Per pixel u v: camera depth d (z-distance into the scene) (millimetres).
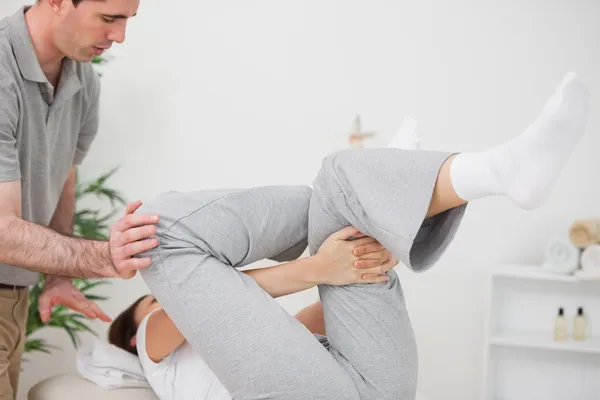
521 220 3037
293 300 2920
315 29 3123
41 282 2748
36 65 1809
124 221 1422
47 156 1960
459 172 1249
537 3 3010
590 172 2988
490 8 3037
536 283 3014
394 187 1312
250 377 1372
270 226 1510
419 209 1280
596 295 2955
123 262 1409
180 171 3166
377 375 1465
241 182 3164
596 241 2760
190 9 3146
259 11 3137
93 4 1729
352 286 1492
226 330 1381
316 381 1367
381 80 3102
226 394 1708
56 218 2338
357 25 3105
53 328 3104
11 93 1759
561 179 3012
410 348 1521
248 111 3152
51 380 2023
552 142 1142
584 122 1146
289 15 3129
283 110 3143
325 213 1456
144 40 3150
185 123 3162
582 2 2980
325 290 1537
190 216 1450
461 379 3082
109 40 1825
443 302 3090
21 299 2031
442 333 3094
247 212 1489
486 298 3023
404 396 1496
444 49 3068
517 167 1178
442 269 3090
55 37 1799
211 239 1441
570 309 2984
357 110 3115
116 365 1956
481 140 3057
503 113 3043
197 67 3150
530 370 3020
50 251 1584
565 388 2990
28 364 3102
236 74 3150
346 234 1437
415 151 1344
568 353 2977
